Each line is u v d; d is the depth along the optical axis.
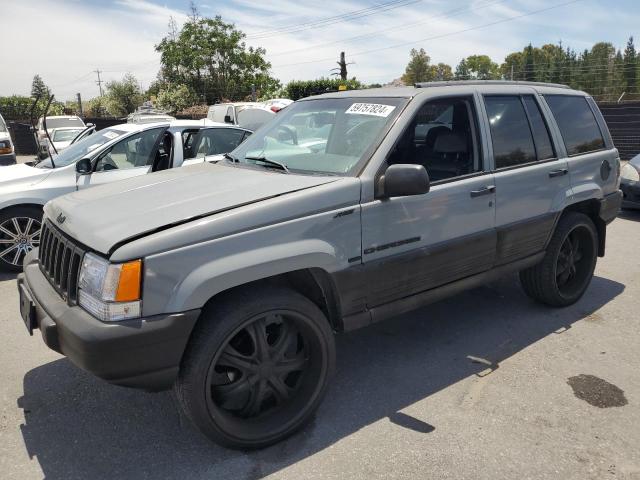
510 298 4.97
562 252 4.59
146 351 2.42
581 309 4.71
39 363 3.81
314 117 3.78
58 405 3.28
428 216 3.37
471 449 2.82
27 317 2.95
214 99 47.97
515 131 4.05
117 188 3.31
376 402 3.28
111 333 2.36
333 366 3.01
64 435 2.98
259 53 49.06
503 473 2.64
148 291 2.41
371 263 3.12
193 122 7.14
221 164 3.79
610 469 2.66
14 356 3.91
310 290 3.07
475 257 3.70
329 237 2.91
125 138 6.51
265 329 2.85
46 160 6.58
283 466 2.71
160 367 2.47
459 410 3.18
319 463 2.72
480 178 3.69
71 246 2.72
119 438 2.95
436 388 3.44
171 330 2.44
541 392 3.37
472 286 3.78
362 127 3.41
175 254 2.46
